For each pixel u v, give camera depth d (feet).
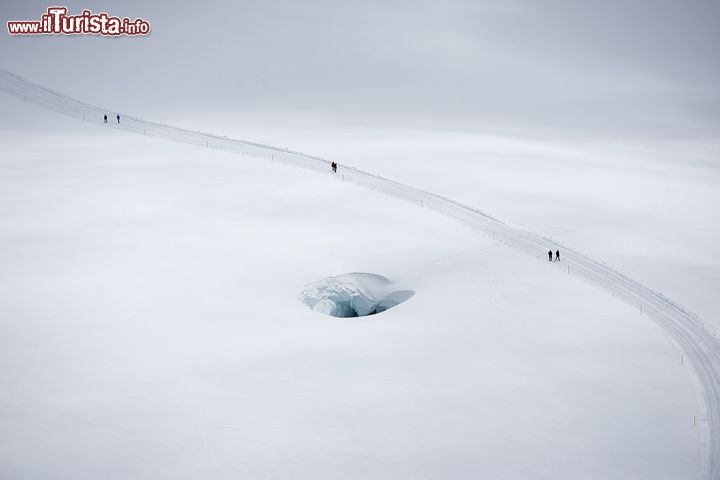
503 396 126.52
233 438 111.14
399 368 137.08
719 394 128.88
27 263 181.68
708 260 211.41
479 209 252.83
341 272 189.78
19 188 247.70
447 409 122.11
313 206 242.99
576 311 166.20
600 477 103.19
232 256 193.88
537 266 197.06
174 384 127.34
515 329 155.94
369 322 160.45
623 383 131.64
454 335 152.56
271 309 164.04
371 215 236.63
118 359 135.54
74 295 164.04
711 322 163.32
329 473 102.68
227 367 134.82
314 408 121.29
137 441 108.58
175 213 229.04
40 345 138.72
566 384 131.03
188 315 157.58
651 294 180.14
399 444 110.93
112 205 234.17
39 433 108.78
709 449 111.14
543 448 110.42
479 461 106.63
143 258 189.67
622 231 238.89
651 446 111.65
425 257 201.36
